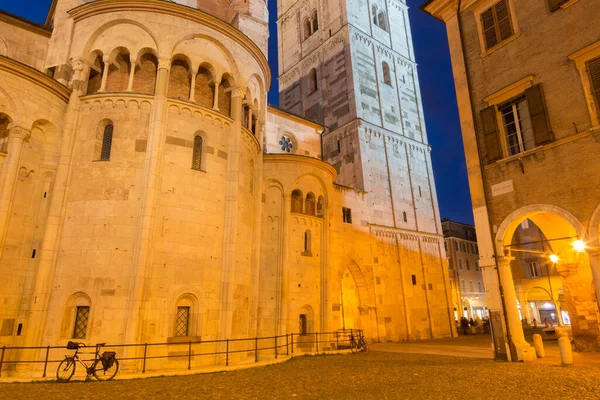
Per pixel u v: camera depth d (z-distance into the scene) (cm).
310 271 3114
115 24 2259
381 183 4431
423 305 4269
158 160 2056
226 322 2086
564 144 1770
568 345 1733
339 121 4738
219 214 2231
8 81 1905
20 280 1872
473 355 2395
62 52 2273
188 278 2031
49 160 2045
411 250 4391
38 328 1817
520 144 1958
